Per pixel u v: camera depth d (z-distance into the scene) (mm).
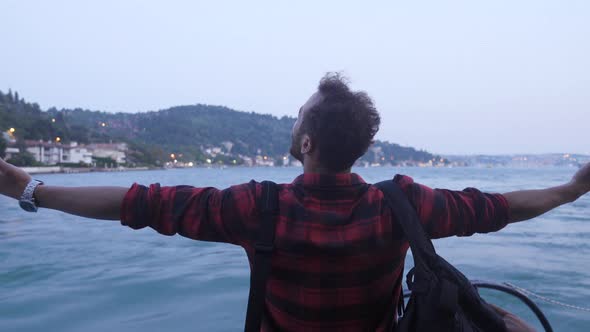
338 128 1258
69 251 8922
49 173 101500
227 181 68875
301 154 1378
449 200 1334
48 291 5941
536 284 6191
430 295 1150
